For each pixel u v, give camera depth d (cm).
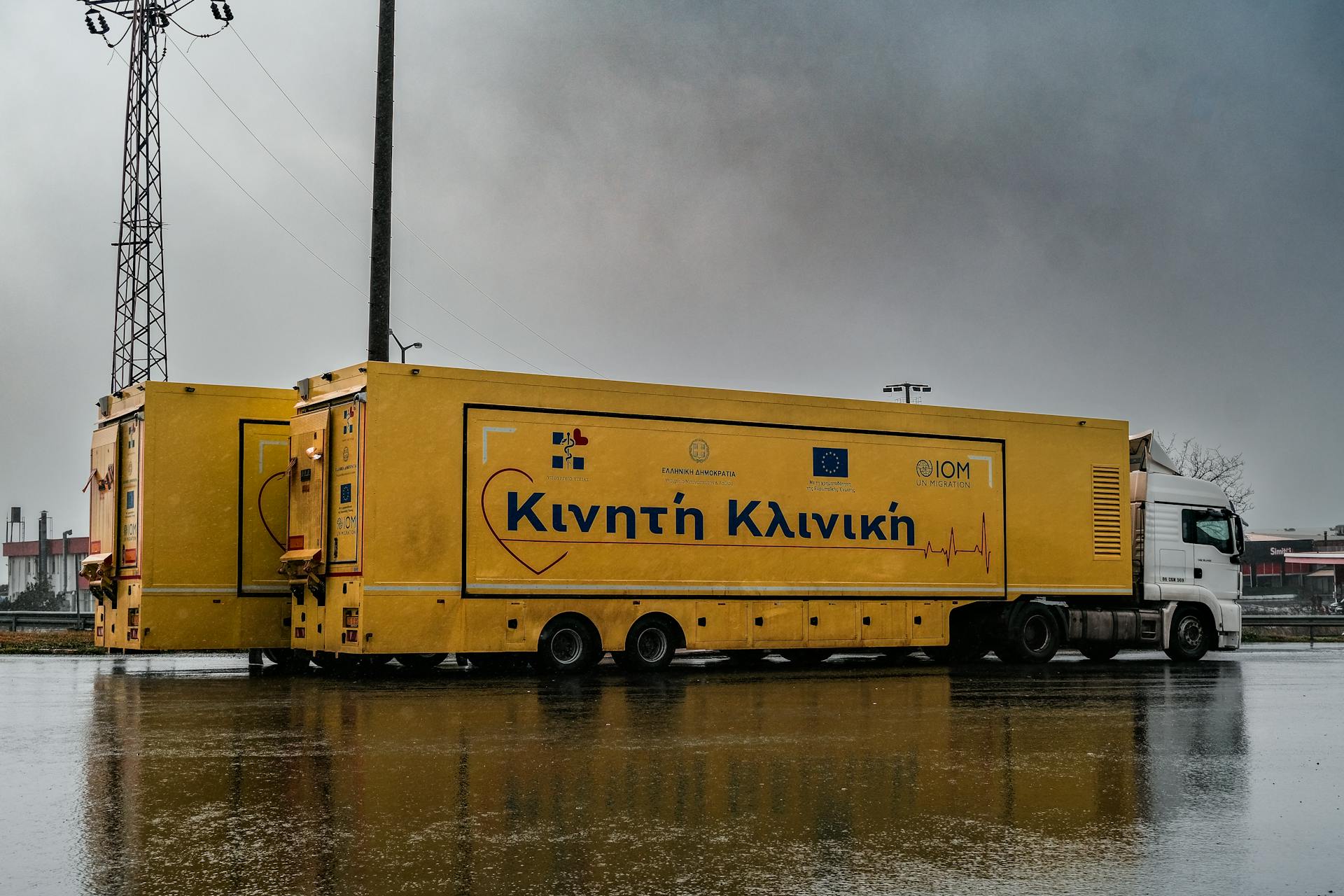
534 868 670
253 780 907
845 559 2091
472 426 1811
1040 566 2270
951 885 647
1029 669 2083
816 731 1201
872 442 2133
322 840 728
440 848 710
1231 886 652
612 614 1897
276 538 1972
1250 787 930
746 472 2016
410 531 1758
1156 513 2398
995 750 1091
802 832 761
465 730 1184
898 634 2128
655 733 1173
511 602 1820
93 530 2084
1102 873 674
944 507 2191
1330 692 1672
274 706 1393
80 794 855
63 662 2183
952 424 2209
